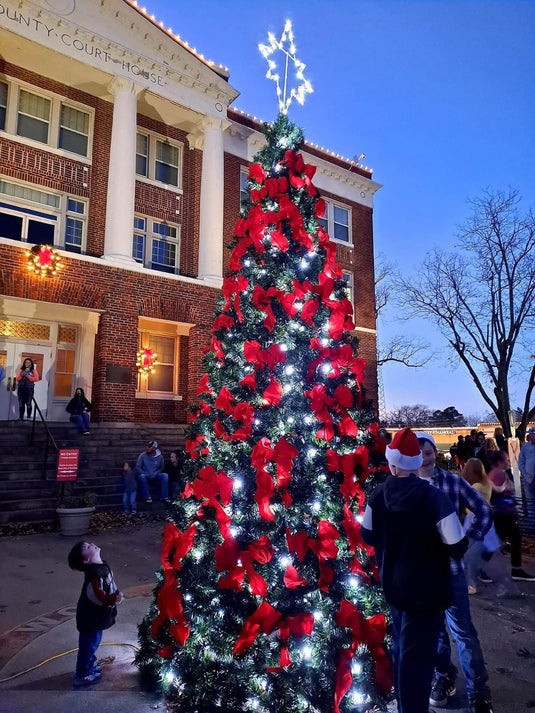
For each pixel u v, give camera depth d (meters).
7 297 13.79
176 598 3.45
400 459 2.84
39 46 14.83
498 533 6.59
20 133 15.48
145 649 3.87
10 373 14.59
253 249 4.12
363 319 23.05
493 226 21.14
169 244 18.14
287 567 3.20
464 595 3.30
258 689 3.18
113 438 13.66
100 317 15.24
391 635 3.43
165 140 18.48
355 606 3.31
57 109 16.14
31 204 15.42
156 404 17.12
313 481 3.38
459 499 3.71
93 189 16.38
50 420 14.91
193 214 18.47
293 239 3.98
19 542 8.60
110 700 3.54
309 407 3.52
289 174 4.23
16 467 11.16
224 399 3.67
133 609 5.40
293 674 3.10
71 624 5.05
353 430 3.54
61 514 9.10
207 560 3.53
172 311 16.42
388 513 2.82
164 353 17.72
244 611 3.34
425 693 2.60
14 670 4.05
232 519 3.40
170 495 11.52
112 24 16.06
